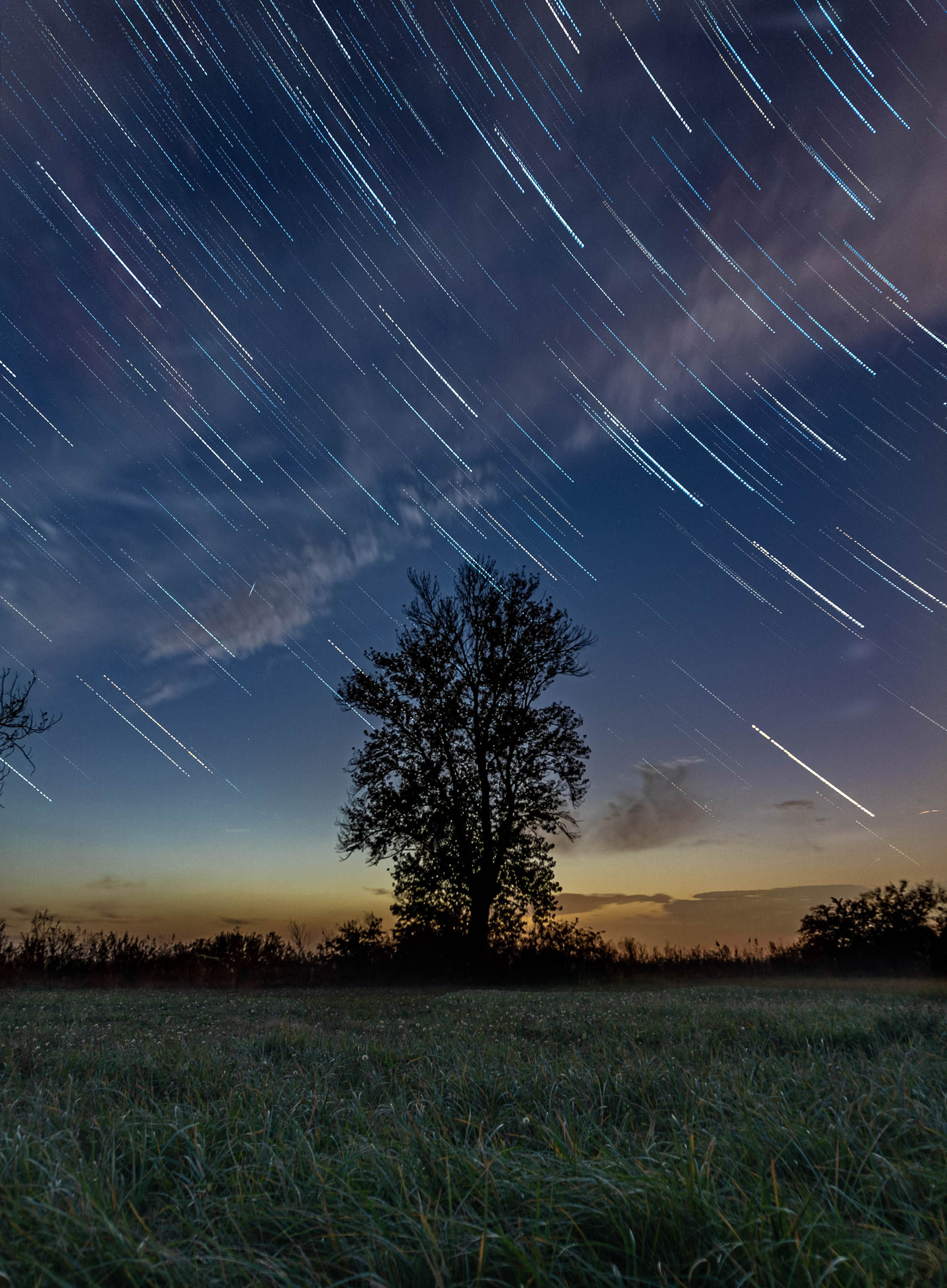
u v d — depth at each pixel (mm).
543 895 24609
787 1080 4199
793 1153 3008
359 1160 3020
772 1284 1989
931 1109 3402
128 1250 2178
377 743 25781
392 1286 2074
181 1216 2551
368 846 25156
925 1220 2418
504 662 25672
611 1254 2307
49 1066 5473
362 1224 2428
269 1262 2141
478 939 23766
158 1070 5273
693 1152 2715
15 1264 2109
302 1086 4703
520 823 25016
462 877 24422
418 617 26266
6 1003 12445
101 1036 7348
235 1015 10547
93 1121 3580
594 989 19062
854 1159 2855
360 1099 4387
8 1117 3604
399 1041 7348
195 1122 3547
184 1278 2080
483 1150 3012
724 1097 3904
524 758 25391
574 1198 2555
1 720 17859
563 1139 3328
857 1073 4328
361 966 23078
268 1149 3223
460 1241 2277
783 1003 10359
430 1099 4387
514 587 26531
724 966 24422
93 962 21031
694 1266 2006
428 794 24875
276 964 22797
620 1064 5328
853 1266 2055
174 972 21156
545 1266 2162
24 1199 2451
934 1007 9039
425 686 25797
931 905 24219
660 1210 2385
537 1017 9328
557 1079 4660
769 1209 2334
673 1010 9758
